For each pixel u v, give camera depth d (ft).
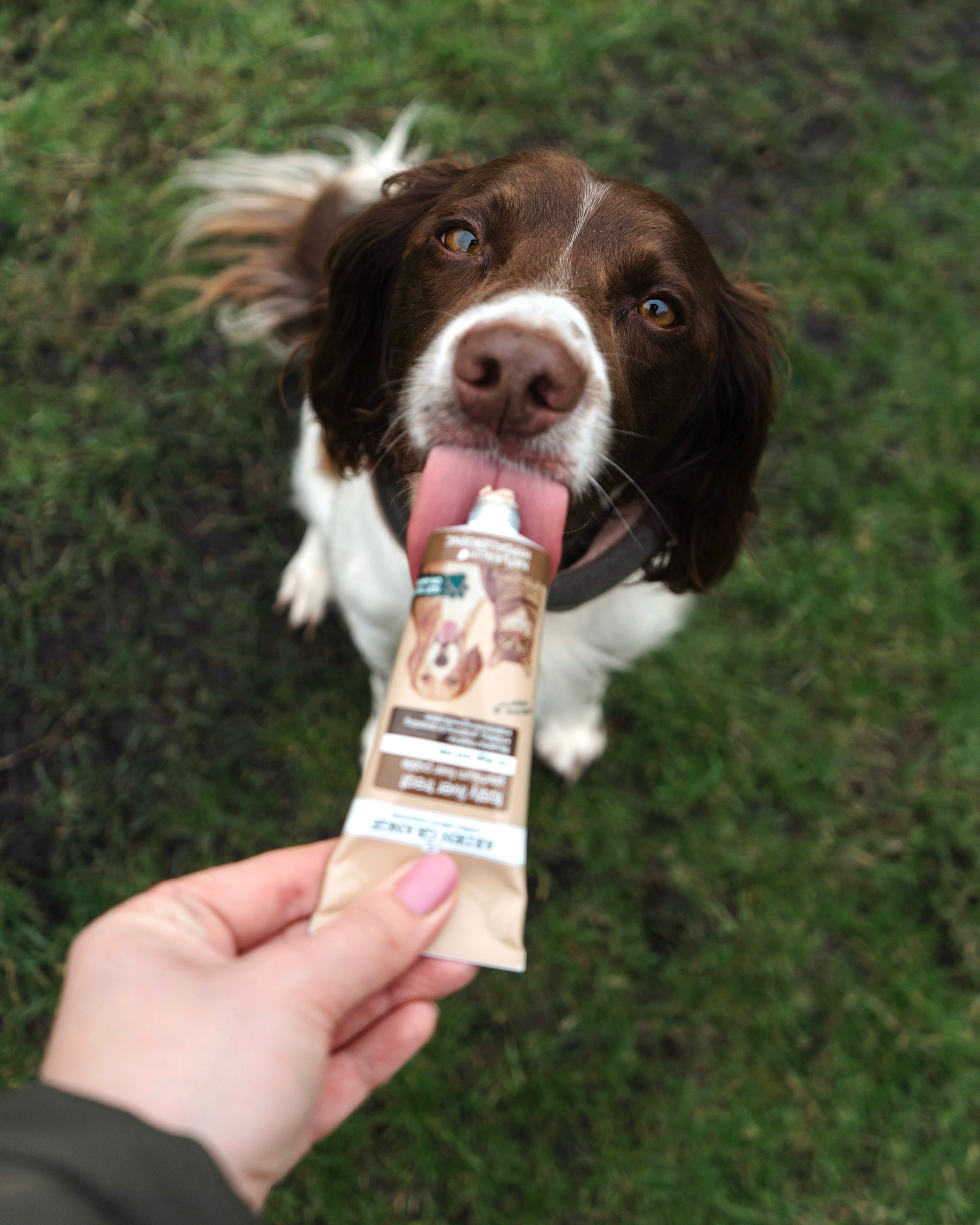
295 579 1.97
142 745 1.91
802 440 2.19
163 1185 0.70
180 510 2.04
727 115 2.39
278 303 1.88
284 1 2.31
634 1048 1.85
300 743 1.94
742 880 1.94
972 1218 1.80
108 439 2.05
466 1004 1.83
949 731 2.05
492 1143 1.77
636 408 1.17
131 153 2.22
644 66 2.38
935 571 2.11
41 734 1.89
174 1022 0.84
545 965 1.87
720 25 2.43
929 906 1.96
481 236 1.15
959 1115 1.84
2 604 1.94
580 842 1.93
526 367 0.93
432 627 0.89
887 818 2.00
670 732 2.00
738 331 1.36
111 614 1.97
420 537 0.99
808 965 1.91
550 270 1.10
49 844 1.84
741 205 2.34
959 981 1.92
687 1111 1.82
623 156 2.32
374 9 2.32
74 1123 0.72
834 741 2.03
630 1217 1.77
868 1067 1.87
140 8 2.27
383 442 1.26
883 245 2.35
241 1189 0.82
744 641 2.06
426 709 0.88
